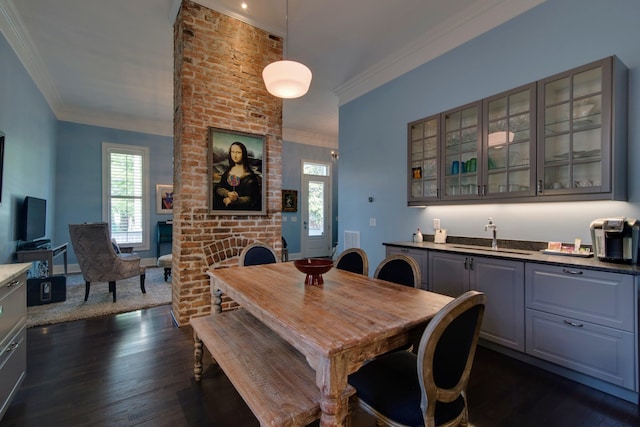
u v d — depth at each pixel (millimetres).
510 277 2363
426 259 3037
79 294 4082
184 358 2387
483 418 1696
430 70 3609
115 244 4664
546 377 2119
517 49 2818
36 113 4312
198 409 1774
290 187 7551
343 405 1173
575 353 2020
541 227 2689
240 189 3303
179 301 2992
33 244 4066
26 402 1827
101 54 3848
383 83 4230
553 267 2119
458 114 3168
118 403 1824
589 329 1957
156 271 5719
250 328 1995
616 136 2115
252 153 3387
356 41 3652
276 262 2893
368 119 4492
